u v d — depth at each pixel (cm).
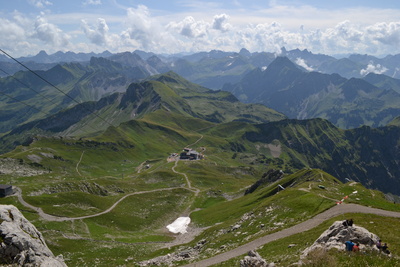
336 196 10250
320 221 7525
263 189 18462
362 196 10425
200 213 17662
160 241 13188
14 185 18025
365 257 3884
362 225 6016
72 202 16125
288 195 11525
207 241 10256
